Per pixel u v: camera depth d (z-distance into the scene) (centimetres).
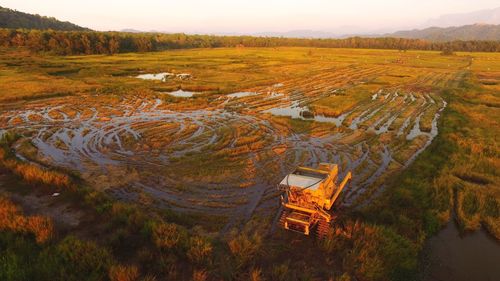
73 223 1409
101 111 3594
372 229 1310
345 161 2197
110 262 1105
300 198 1348
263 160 2200
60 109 3656
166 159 2208
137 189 1767
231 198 1681
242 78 6053
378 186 1838
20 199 1598
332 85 5491
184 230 1325
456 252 1303
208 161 2167
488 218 1479
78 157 2250
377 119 3394
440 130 2917
